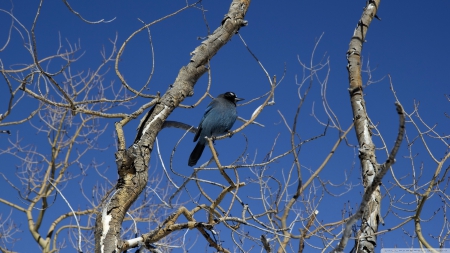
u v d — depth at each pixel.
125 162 9.72
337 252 7.67
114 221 9.38
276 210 10.25
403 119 6.59
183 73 11.48
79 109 10.59
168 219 10.36
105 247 9.14
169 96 11.02
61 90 10.35
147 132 10.41
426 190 10.35
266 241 9.70
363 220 9.01
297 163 10.46
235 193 9.98
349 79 10.88
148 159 10.12
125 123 10.50
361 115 10.34
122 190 9.62
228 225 10.05
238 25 12.27
